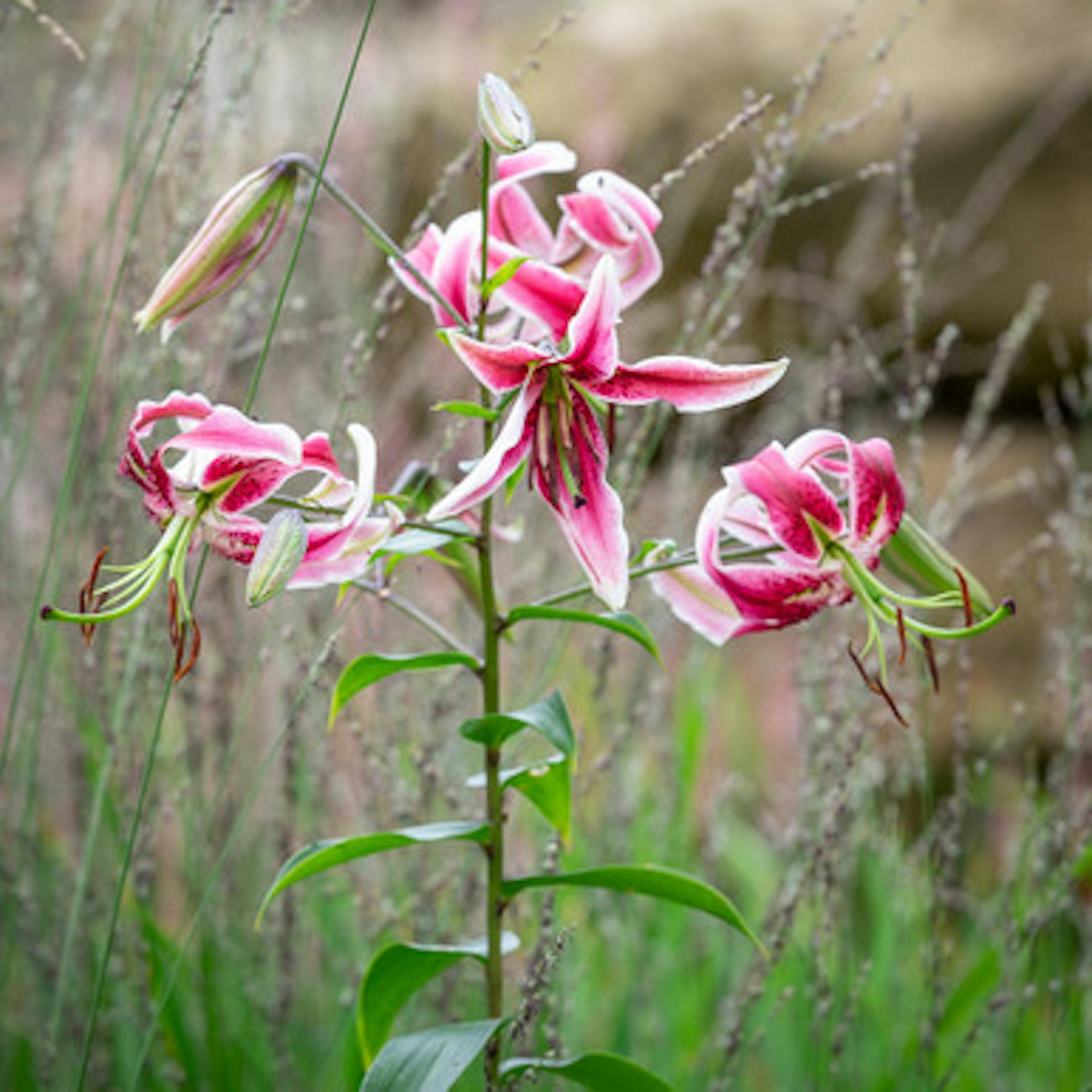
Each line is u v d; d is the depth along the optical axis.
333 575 2.05
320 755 2.54
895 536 2.09
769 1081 2.83
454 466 3.01
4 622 2.63
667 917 2.64
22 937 2.46
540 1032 2.31
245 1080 2.48
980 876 3.17
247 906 2.55
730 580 2.06
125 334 2.45
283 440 2.02
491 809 2.12
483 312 2.06
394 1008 2.15
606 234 2.11
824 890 2.45
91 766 2.51
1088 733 2.60
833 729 2.55
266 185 2.07
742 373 2.03
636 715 2.56
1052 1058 2.52
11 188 2.71
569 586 2.71
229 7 2.23
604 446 2.05
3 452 2.53
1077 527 2.58
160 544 2.04
